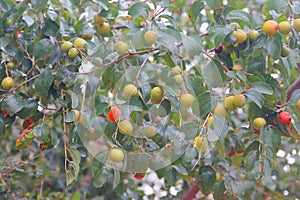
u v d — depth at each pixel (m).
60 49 1.54
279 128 1.53
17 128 2.44
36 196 2.41
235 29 1.57
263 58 1.64
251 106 1.52
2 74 1.66
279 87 1.60
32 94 1.70
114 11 1.60
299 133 1.43
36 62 1.55
